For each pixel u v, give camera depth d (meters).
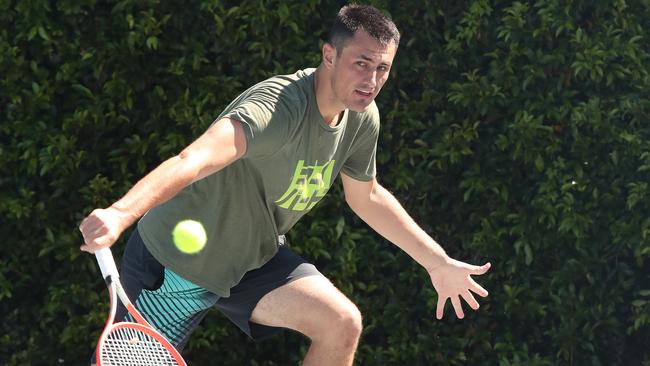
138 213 9.98
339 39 11.59
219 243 12.76
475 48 18.50
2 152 18.03
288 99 11.72
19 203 18.11
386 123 18.64
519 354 18.61
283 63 18.52
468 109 18.62
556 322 19.09
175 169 10.31
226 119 11.12
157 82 18.36
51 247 18.12
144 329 11.19
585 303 18.73
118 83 18.06
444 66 18.56
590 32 18.52
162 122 18.31
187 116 18.03
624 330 19.12
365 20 11.52
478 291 13.45
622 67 18.12
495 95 18.27
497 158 18.56
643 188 18.09
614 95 18.55
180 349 13.69
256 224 12.72
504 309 18.81
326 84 11.88
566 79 18.50
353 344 12.73
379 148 18.66
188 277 12.93
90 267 18.28
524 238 18.47
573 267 18.47
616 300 18.70
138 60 18.19
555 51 18.28
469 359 19.06
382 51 11.50
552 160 18.44
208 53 18.62
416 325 18.92
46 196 18.34
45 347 18.59
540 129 18.20
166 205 12.88
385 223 13.74
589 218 18.33
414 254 13.72
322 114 12.03
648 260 18.89
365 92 11.63
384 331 18.97
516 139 18.25
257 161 12.06
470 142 18.77
